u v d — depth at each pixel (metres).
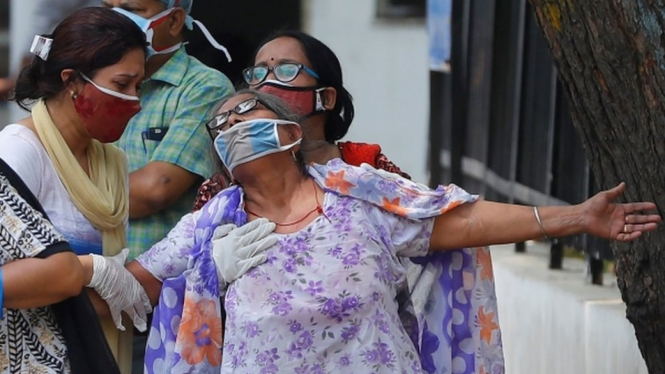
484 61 18.45
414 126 26.61
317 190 9.03
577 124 9.57
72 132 8.99
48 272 8.41
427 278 9.40
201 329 9.07
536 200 15.78
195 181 11.45
